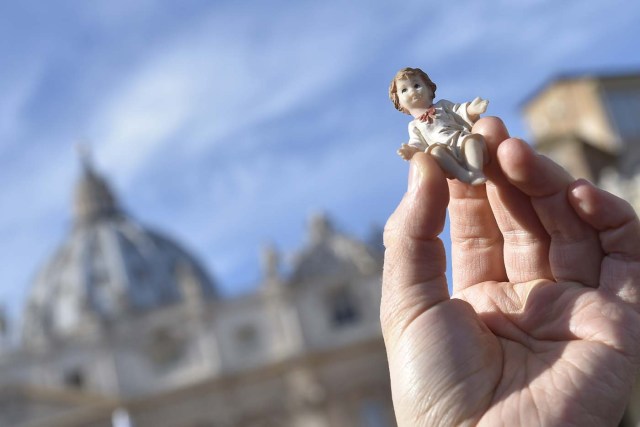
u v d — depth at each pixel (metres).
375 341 90.25
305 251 93.38
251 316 92.19
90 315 93.88
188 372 91.69
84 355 92.75
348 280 91.50
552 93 67.62
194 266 136.62
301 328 90.75
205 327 92.00
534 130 70.31
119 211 139.88
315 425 89.19
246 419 90.06
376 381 90.06
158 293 127.88
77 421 88.62
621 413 4.80
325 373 90.31
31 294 133.88
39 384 91.12
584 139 58.56
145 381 91.94
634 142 62.69
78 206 138.62
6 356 92.38
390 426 89.31
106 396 89.62
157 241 135.88
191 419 90.62
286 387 90.81
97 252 132.00
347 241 93.25
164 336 92.94
